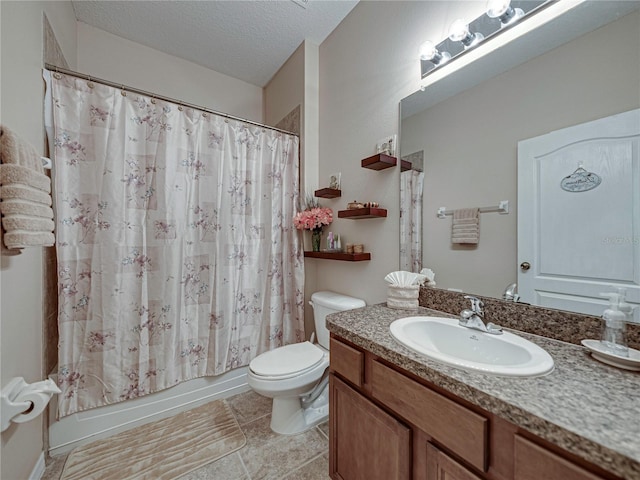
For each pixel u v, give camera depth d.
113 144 1.47
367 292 1.75
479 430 0.64
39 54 1.25
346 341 1.11
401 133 1.50
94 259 1.44
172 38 2.11
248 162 1.96
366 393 1.01
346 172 1.91
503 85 1.07
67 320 1.39
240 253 1.93
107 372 1.47
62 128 1.36
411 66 1.45
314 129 2.18
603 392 0.62
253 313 2.00
